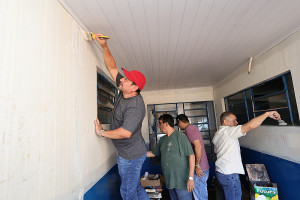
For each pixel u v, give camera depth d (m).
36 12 0.86
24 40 0.76
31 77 0.79
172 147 1.93
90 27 1.50
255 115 2.63
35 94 0.80
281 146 2.03
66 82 1.10
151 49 2.07
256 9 1.38
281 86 2.04
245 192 2.80
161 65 2.68
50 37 0.96
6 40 0.67
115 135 1.31
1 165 0.61
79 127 1.24
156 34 1.72
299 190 1.76
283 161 1.99
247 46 2.08
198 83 3.98
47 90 0.90
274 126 2.15
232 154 1.94
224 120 2.16
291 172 1.87
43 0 0.92
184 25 1.58
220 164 1.98
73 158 1.12
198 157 2.03
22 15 0.76
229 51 2.22
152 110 4.48
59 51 1.04
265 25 1.62
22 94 0.73
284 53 1.86
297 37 1.68
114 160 2.17
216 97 4.18
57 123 0.97
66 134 1.06
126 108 1.42
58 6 1.07
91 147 1.43
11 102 0.67
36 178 0.78
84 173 1.27
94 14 1.32
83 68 1.38
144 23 1.51
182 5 1.29
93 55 1.62
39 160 0.80
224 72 3.17
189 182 1.77
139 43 1.89
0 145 0.61
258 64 2.35
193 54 2.29
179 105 4.44
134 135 1.49
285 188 1.96
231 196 1.89
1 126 0.62
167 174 1.94
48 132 0.88
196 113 4.39
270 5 1.34
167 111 4.45
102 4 1.22
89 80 1.49
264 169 2.28
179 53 2.24
